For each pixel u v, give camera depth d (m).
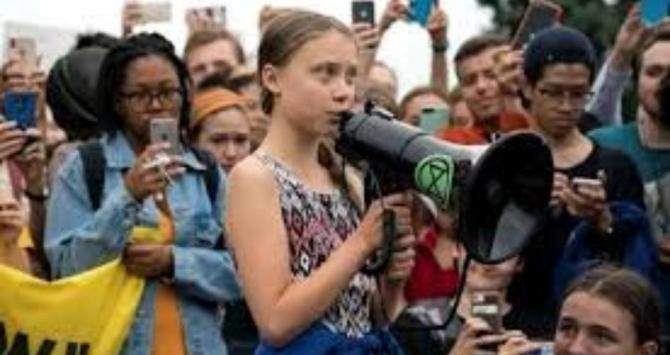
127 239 12.66
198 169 13.08
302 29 10.63
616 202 13.68
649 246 13.48
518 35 16.27
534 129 13.98
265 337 10.48
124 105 13.00
